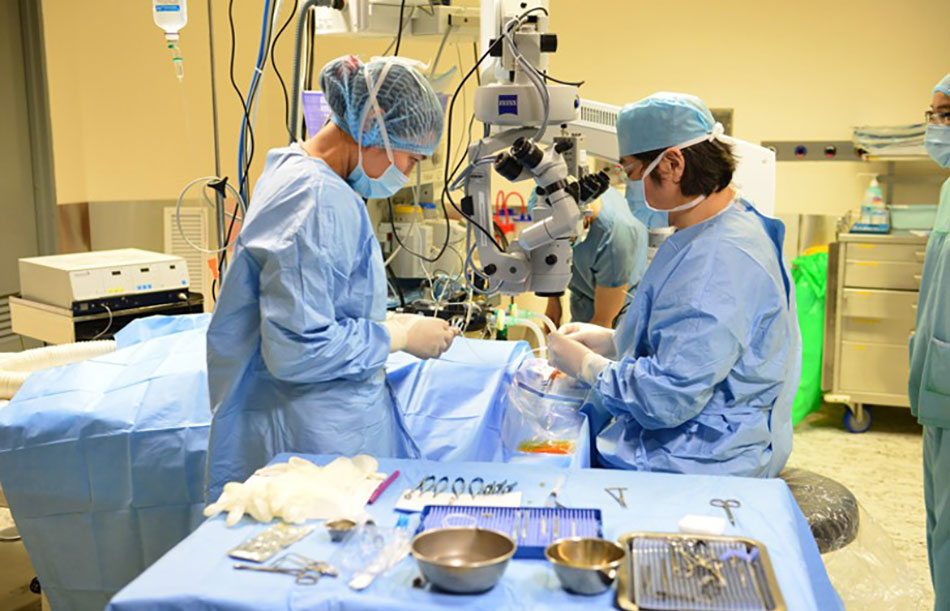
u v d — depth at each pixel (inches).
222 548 46.9
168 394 79.6
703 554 44.6
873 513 130.0
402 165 69.1
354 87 64.6
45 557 80.4
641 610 40.2
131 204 169.6
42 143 157.5
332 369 64.0
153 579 43.7
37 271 108.5
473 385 80.4
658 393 62.2
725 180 65.9
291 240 61.5
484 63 76.0
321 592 42.6
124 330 96.0
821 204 184.4
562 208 68.5
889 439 163.0
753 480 55.5
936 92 95.3
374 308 68.2
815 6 176.9
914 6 173.3
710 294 62.7
